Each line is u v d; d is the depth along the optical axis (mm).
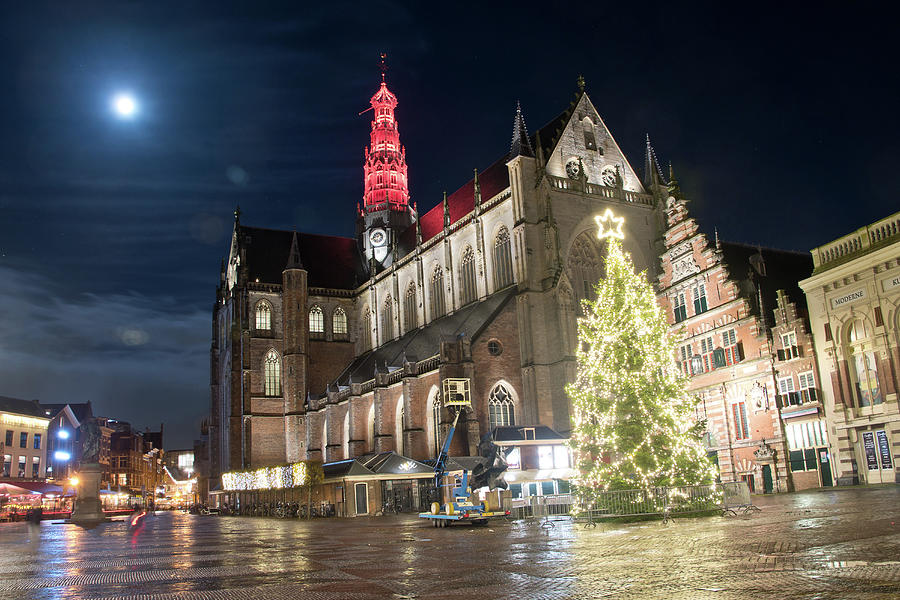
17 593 18547
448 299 101625
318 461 80188
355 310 131500
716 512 35812
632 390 39781
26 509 112938
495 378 80812
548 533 31781
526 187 86000
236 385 121000
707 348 69000
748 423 63844
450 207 111250
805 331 58750
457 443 76062
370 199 138625
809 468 58000
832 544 19344
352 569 21547
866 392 54219
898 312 51438
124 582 20219
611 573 17328
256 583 19078
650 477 38312
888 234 52719
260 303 125500
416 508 77562
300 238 135750
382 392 94062
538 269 84188
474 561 21953
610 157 94312
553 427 79812
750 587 14039
